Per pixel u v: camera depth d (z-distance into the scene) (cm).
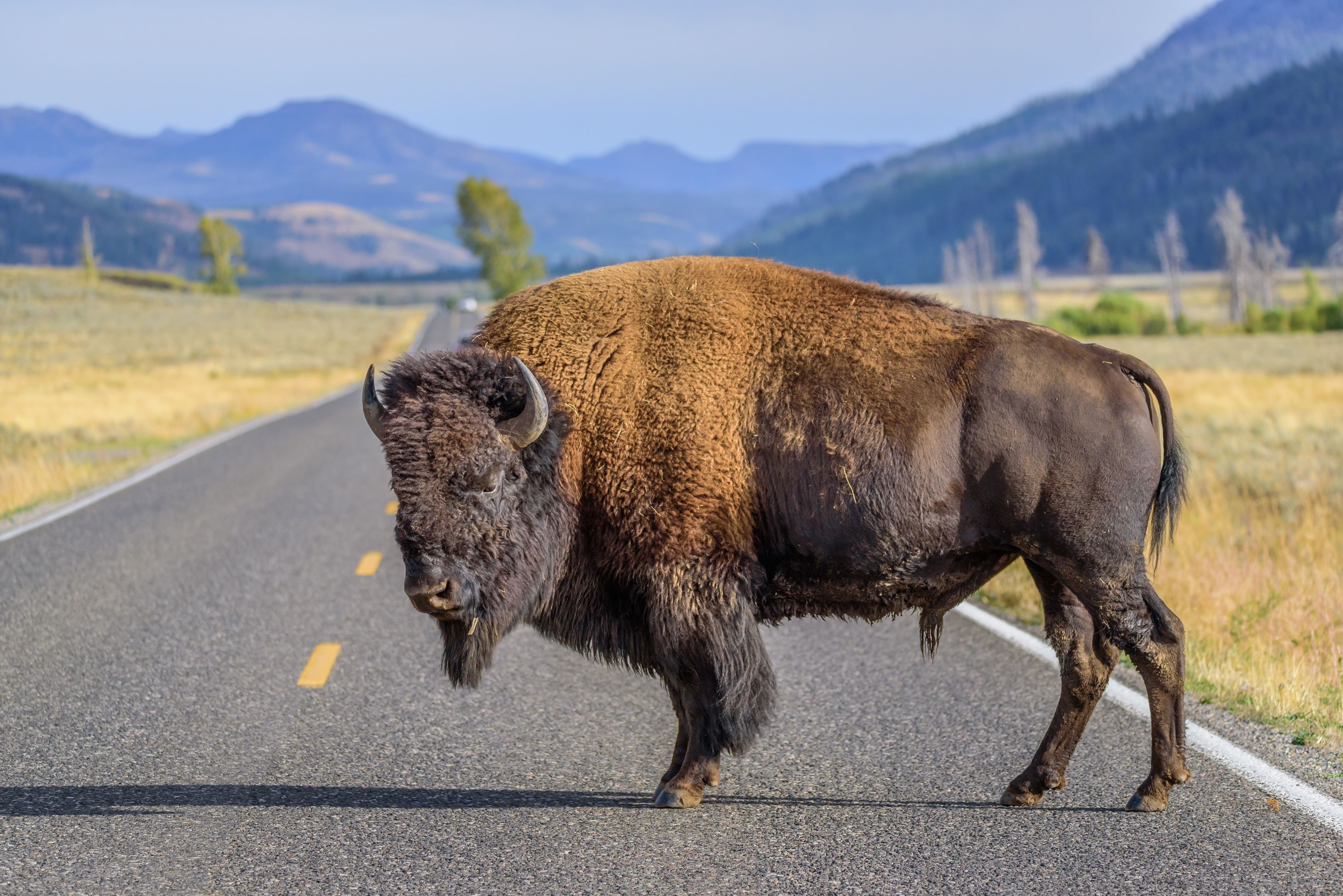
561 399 1681
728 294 1717
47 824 1600
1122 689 2089
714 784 1662
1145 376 1641
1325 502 3684
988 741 1883
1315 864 1368
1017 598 2873
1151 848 1432
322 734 2006
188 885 1398
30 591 3219
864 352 1639
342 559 3638
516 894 1359
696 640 1617
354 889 1381
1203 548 3070
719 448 1631
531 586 1622
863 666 2373
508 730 2022
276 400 12044
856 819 1572
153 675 2389
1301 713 1889
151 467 6306
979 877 1369
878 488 1594
